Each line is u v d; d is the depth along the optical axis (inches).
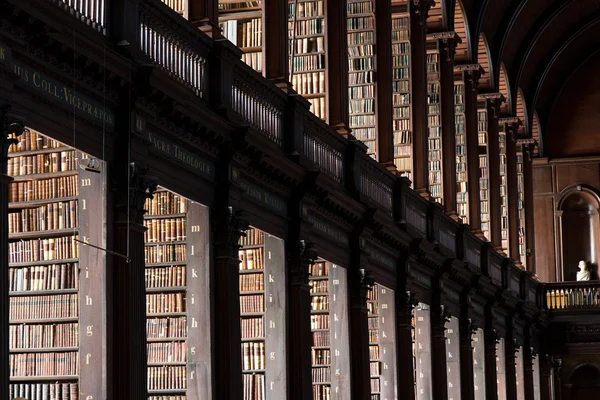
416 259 839.7
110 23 435.5
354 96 853.2
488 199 1189.1
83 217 428.5
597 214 1445.6
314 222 645.9
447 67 1008.2
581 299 1360.7
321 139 664.4
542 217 1459.2
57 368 519.2
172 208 600.4
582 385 1437.0
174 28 484.1
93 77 413.4
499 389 1178.0
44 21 372.2
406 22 934.4
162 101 453.4
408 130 927.7
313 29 760.3
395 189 808.9
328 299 764.0
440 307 895.7
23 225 532.4
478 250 1063.6
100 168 428.5
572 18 1331.2
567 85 1462.8
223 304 519.2
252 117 565.6
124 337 427.2
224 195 524.4
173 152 481.1
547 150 1466.5
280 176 585.0
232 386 515.8
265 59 613.0
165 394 590.2
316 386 757.3
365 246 725.3
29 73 379.6
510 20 1193.4
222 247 522.9
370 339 836.6
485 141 1220.5
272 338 602.5
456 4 1059.3
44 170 534.3
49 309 526.0
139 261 441.7
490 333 1091.9
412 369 807.1
